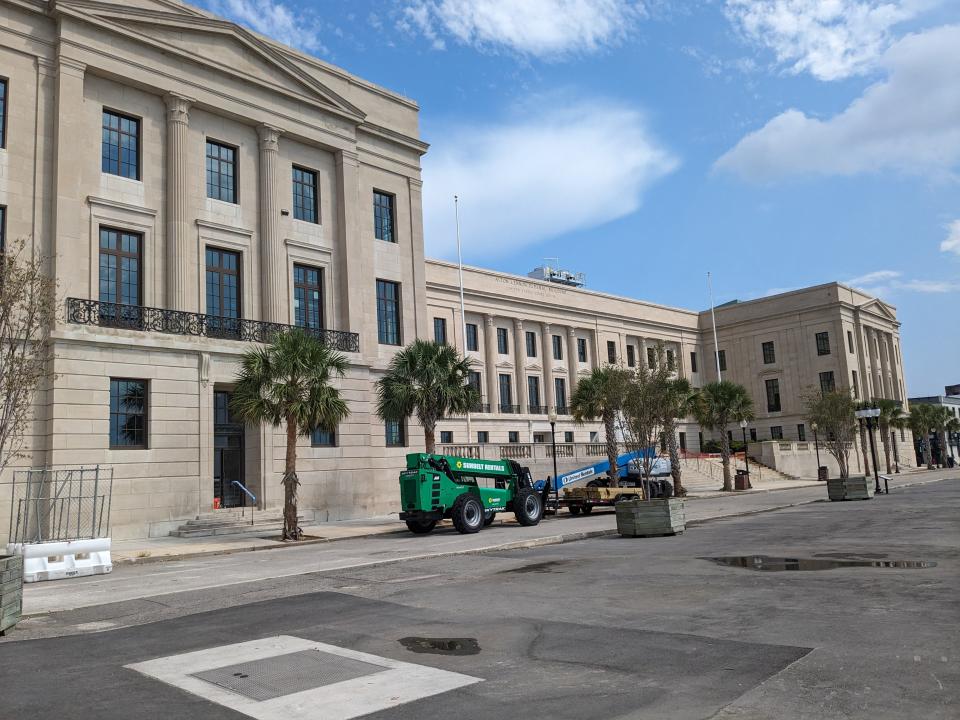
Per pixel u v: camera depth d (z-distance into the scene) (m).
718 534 18.33
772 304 73.69
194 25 27.95
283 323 30.00
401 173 36.25
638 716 5.11
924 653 6.32
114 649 8.09
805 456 62.72
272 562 16.69
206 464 25.66
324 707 5.67
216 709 5.74
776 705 5.19
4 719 5.66
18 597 9.63
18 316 18.06
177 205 27.06
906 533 16.33
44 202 23.88
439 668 6.64
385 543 20.47
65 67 24.53
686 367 76.06
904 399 80.81
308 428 23.42
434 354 29.30
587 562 13.80
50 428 22.36
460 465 23.64
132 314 25.23
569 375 63.94
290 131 31.23
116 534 23.28
